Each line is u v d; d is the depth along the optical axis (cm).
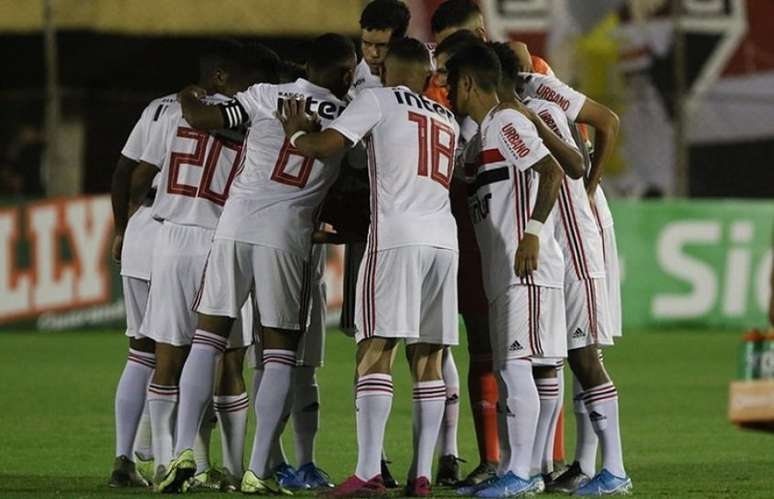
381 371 2402
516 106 2458
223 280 2483
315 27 7325
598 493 2500
